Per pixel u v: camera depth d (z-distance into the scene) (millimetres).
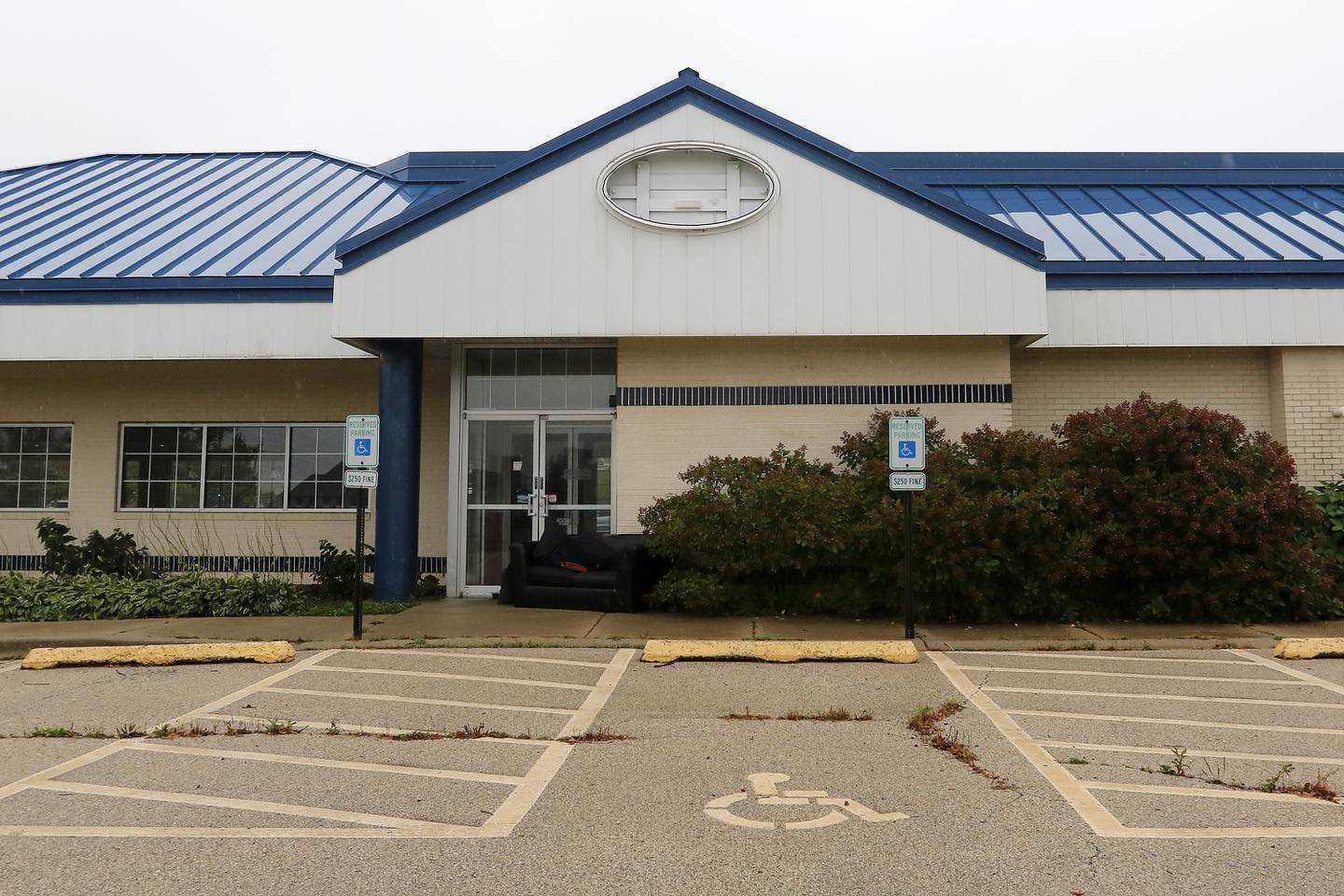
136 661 9281
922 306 12078
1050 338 13203
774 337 12727
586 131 12328
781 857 4594
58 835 4902
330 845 4770
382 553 12805
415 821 5094
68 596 11867
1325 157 18938
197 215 16531
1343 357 13391
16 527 14891
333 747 6535
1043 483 11008
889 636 10242
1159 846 4707
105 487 14844
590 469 13781
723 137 12328
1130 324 13219
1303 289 13203
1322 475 13273
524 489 13797
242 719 7289
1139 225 15617
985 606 10938
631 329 12188
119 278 13375
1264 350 13781
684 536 11391
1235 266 13242
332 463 14852
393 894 4199
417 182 18984
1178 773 5859
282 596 12219
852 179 12227
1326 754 6293
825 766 6023
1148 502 10781
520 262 12273
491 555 13742
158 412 14953
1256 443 11547
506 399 13922
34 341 13359
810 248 12203
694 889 4238
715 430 12914
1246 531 10938
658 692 8086
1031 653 9594
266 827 5016
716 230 12219
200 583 12148
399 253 12312
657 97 12336
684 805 5336
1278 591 10984
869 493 11445
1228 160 19016
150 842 4805
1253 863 4480
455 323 12234
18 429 15141
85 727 7094
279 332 13273
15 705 7828
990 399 12734
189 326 13328
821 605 11422
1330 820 5059
